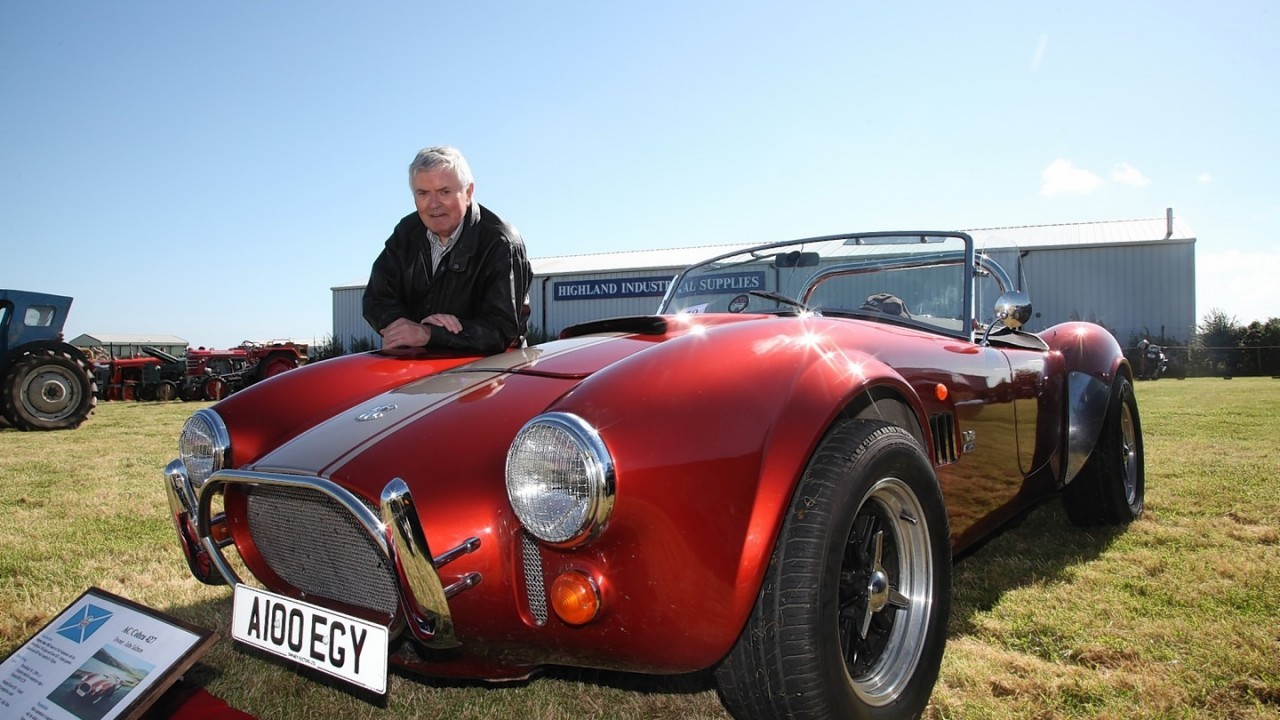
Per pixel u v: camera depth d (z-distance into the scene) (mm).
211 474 1684
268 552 1728
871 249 2795
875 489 1570
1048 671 1874
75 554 3078
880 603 1655
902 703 1610
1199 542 2879
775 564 1411
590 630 1356
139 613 1734
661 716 1760
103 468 5379
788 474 1372
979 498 2225
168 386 16391
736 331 1641
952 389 2057
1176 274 20094
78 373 9047
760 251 3000
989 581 2525
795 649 1382
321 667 1481
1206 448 5043
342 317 27719
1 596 2578
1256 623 2105
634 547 1292
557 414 1322
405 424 1646
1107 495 3018
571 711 1796
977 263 2686
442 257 2557
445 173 2434
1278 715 1640
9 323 9109
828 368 1552
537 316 24547
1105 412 2871
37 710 1616
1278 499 3508
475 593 1436
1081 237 21484
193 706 1648
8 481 4816
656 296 23266
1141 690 1754
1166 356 19750
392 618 1461
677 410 1353
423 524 1425
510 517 1433
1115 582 2471
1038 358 2684
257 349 16516
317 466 1542
